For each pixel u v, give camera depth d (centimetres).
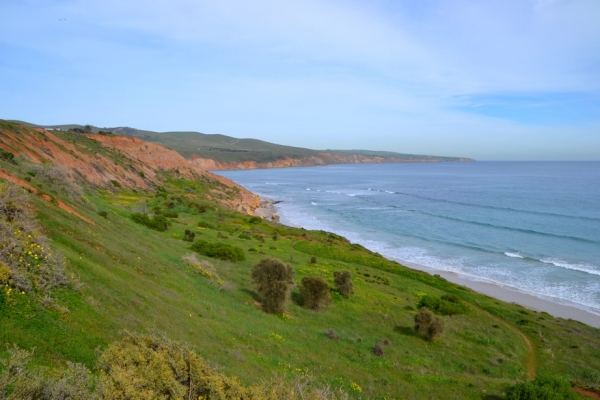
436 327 2781
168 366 995
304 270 4112
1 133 4944
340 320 2958
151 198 7550
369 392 1802
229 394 1013
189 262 3006
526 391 1922
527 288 4862
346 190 16888
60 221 2002
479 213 10444
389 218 9888
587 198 12850
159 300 1802
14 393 676
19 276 1135
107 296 1465
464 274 5444
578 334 3262
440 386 2044
